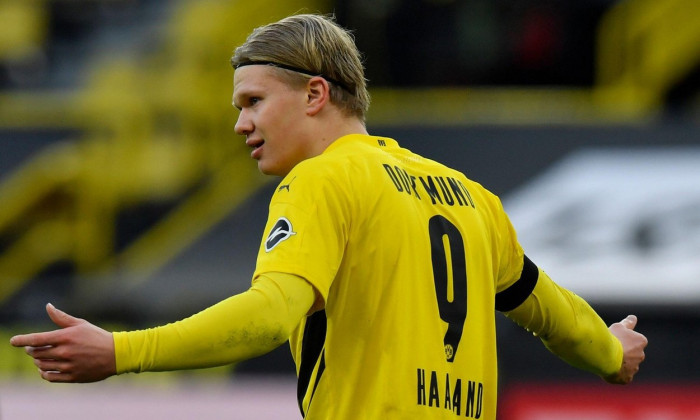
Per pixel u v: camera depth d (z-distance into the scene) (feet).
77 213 96.73
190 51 100.42
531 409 69.72
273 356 74.38
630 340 37.42
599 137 83.41
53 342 26.40
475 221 32.86
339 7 97.45
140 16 119.14
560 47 99.25
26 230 97.45
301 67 31.53
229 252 87.71
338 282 29.91
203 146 96.68
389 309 29.91
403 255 30.22
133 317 85.25
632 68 98.12
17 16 118.11
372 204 30.04
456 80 98.53
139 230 95.40
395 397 29.63
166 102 97.35
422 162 33.01
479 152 84.23
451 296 31.27
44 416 74.64
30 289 93.35
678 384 71.05
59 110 100.12
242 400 73.46
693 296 73.20
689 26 97.30
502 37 98.78
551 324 35.55
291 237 28.68
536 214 79.92
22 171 98.12
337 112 32.12
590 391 69.82
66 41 119.03
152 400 73.77
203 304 84.07
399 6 97.25
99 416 73.87
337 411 29.81
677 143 82.23
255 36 32.09
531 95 97.96
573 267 76.18
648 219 77.92
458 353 31.30
